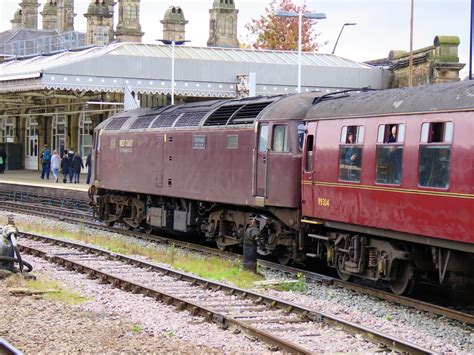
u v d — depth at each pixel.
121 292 15.60
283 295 15.73
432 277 17.12
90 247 21.27
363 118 16.12
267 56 45.62
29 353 10.51
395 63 44.22
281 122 18.91
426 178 14.27
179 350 10.87
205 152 22.12
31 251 20.64
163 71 40.75
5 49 65.19
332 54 48.34
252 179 19.91
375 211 15.70
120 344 11.11
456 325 13.21
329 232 17.89
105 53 39.94
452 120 13.67
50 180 45.81
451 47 38.22
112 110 43.00
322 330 12.43
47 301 14.24
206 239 24.56
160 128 24.64
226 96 42.44
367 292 15.95
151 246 23.69
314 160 17.72
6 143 61.09
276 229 19.59
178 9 65.50
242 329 12.14
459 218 13.46
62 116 55.84
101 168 28.64
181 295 15.26
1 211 35.09
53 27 83.56
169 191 24.08
